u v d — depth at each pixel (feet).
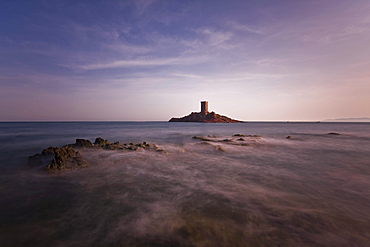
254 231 15.48
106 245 13.89
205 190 25.27
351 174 33.35
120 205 20.62
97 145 59.11
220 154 53.72
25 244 13.97
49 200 21.95
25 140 92.99
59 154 36.19
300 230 15.62
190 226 16.25
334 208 19.61
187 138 100.17
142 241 14.29
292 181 29.25
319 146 72.64
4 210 19.40
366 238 14.57
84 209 19.65
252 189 25.57
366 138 106.73
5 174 32.35
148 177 31.45
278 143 80.69
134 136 115.85
